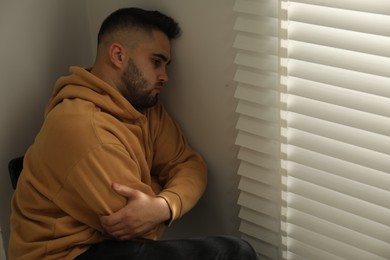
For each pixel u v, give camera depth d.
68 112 1.42
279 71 1.40
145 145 1.57
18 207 1.52
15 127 1.67
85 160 1.38
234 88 1.54
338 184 1.46
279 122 1.47
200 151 1.71
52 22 1.68
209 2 1.49
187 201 1.53
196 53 1.57
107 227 1.39
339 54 1.33
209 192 1.75
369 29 1.25
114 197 1.38
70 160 1.39
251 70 1.48
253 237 1.70
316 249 1.59
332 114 1.38
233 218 1.75
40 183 1.45
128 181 1.40
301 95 1.40
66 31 1.73
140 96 1.54
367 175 1.41
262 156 1.56
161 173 1.67
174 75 1.65
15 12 1.58
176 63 1.63
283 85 1.41
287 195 1.56
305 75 1.38
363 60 1.30
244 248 1.48
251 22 1.42
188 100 1.66
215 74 1.56
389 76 1.27
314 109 1.40
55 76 1.74
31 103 1.70
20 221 1.50
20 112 1.67
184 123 1.70
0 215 1.70
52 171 1.42
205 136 1.67
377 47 1.26
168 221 1.48
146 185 1.44
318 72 1.37
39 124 1.74
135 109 1.53
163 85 1.68
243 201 1.65
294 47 1.37
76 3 1.73
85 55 1.81
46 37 1.67
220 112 1.61
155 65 1.54
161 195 1.48
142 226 1.41
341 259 1.55
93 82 1.49
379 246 1.47
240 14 1.44
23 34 1.61
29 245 1.46
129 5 1.66
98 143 1.38
